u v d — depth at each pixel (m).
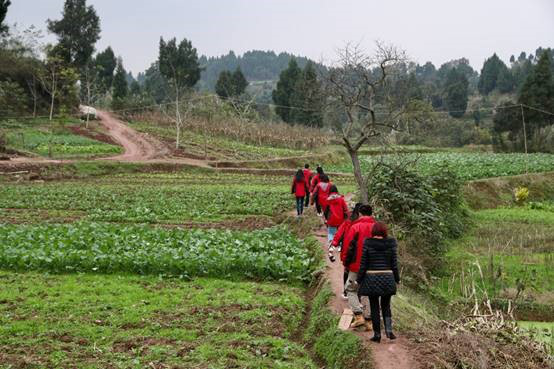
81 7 105.62
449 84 148.00
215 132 84.62
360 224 10.72
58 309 12.53
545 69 84.50
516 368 9.18
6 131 65.62
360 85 21.27
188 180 45.38
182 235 20.00
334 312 11.90
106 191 35.47
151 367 9.45
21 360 9.58
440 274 20.75
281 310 12.90
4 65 81.88
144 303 13.16
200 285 15.02
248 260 16.23
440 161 55.53
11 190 34.91
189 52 106.50
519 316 16.70
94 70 105.69
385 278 9.77
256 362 9.79
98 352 10.15
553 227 30.47
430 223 21.64
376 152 73.94
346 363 9.68
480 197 40.84
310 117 94.75
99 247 17.64
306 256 17.36
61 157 56.28
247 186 41.19
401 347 9.79
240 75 118.88
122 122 92.50
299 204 23.97
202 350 10.28
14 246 18.00
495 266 21.17
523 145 79.69
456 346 9.48
